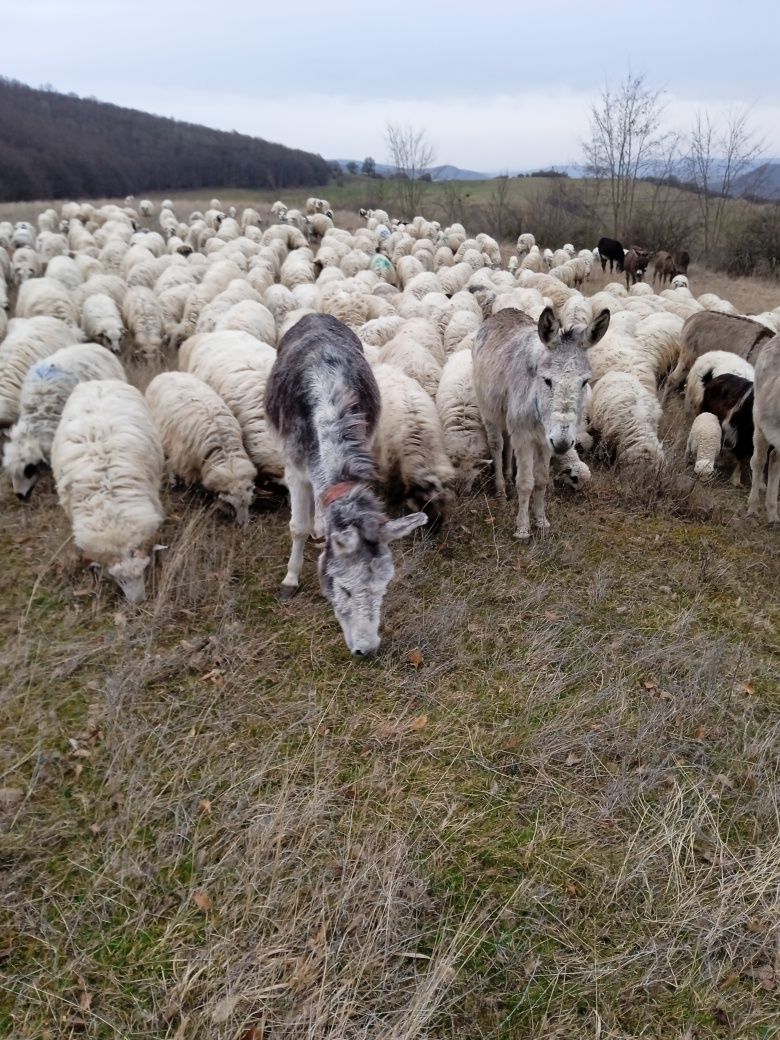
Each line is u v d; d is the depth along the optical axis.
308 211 35.06
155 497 5.64
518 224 37.34
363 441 4.29
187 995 2.90
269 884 3.34
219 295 12.28
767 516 7.01
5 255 18.08
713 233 34.88
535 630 5.26
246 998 2.85
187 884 3.35
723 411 8.15
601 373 9.40
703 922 3.26
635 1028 2.90
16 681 4.45
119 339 11.03
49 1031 2.79
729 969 3.11
